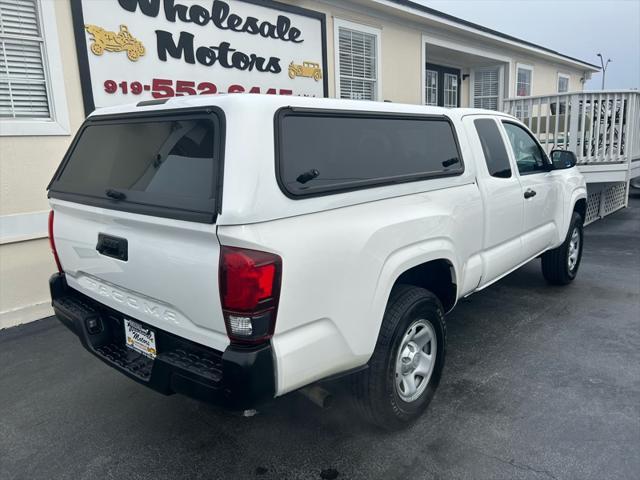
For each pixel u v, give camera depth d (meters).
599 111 8.33
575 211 5.38
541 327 4.28
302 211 2.18
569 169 5.14
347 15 8.19
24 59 4.82
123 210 2.38
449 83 12.88
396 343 2.68
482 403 3.13
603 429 2.83
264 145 2.09
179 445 2.86
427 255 2.86
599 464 2.54
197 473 2.62
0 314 4.72
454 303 3.32
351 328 2.40
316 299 2.22
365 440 2.82
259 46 6.84
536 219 4.36
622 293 5.09
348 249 2.34
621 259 6.46
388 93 9.27
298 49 7.40
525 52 13.33
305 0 7.45
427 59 11.88
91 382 3.63
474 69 13.49
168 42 5.82
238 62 6.61
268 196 2.04
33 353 4.16
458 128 3.41
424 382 2.99
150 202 2.28
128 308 2.57
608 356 3.71
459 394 3.24
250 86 6.82
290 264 2.09
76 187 2.82
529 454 2.64
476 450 2.69
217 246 2.03
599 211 9.55
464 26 10.35
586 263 6.31
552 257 5.10
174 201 2.18
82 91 5.16
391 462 2.63
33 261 4.92
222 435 2.94
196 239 2.10
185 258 2.14
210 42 6.25
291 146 2.24
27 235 4.83
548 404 3.10
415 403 2.93
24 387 3.58
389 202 2.67
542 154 4.62
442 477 2.50
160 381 2.32
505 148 3.94
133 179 2.48
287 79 7.31
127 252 2.43
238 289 1.98
